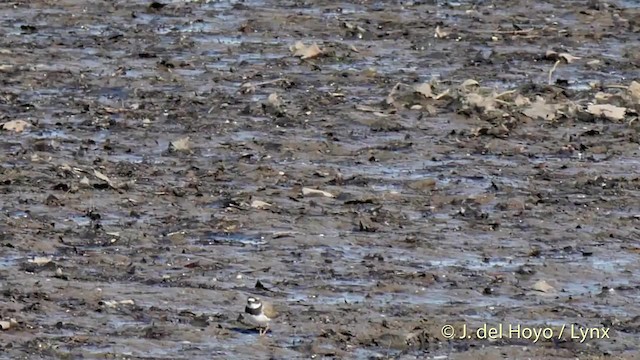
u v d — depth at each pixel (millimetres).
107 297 38344
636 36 69812
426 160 50562
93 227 43312
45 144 51594
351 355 35250
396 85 58531
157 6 74250
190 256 41219
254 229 43438
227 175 48562
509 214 45094
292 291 39000
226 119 55094
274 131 53750
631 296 39031
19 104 57281
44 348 35188
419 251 41969
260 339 36000
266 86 60062
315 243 42375
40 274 39844
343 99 58000
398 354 35344
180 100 57562
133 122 54875
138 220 44219
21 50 65875
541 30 70125
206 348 35500
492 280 39875
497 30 70375
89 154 50875
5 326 36250
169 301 38219
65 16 72625
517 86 60438
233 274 40094
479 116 55500
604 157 51188
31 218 44031
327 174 48625
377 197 46281
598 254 41938
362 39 68812
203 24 71438
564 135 53438
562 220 44625
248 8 74812
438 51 66688
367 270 40406
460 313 37656
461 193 47031
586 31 70188
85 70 62594
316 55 65000
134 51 66250
